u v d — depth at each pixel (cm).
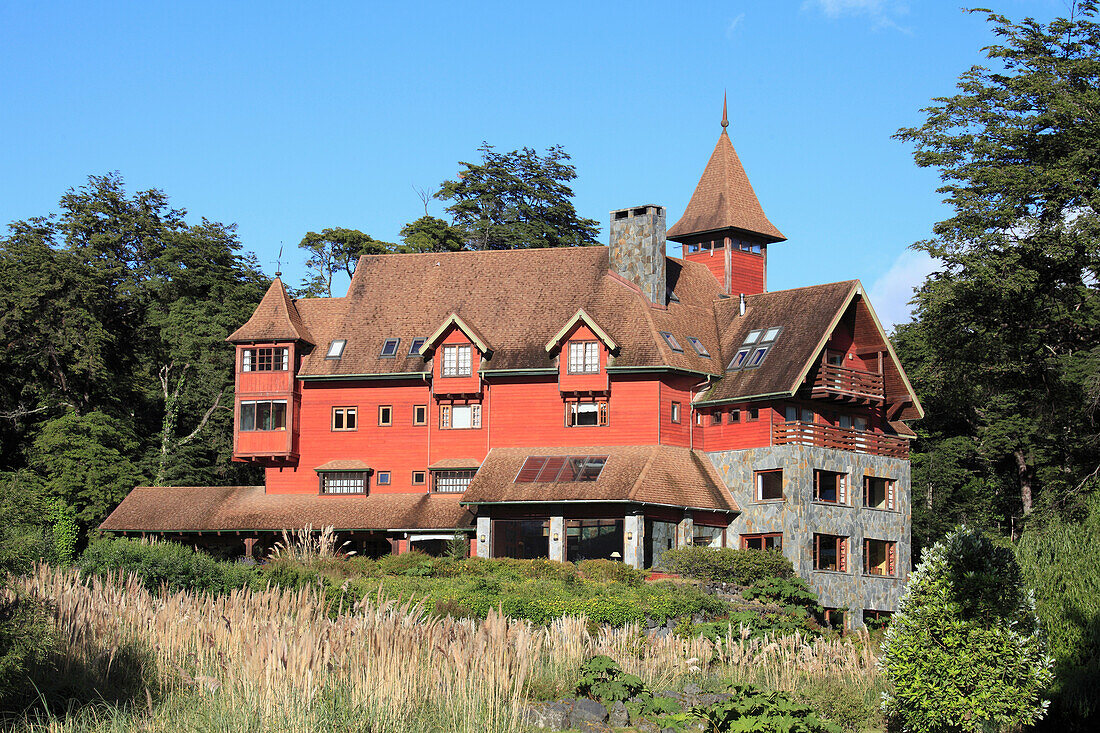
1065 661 3300
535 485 5141
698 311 5812
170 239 8275
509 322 5659
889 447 5525
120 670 2453
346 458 5656
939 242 5228
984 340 5419
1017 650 2833
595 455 5272
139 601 2792
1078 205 5184
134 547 3831
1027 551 3659
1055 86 5238
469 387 5503
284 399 5691
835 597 5066
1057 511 4556
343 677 2320
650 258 5616
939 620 2875
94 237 8038
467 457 5509
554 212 8294
